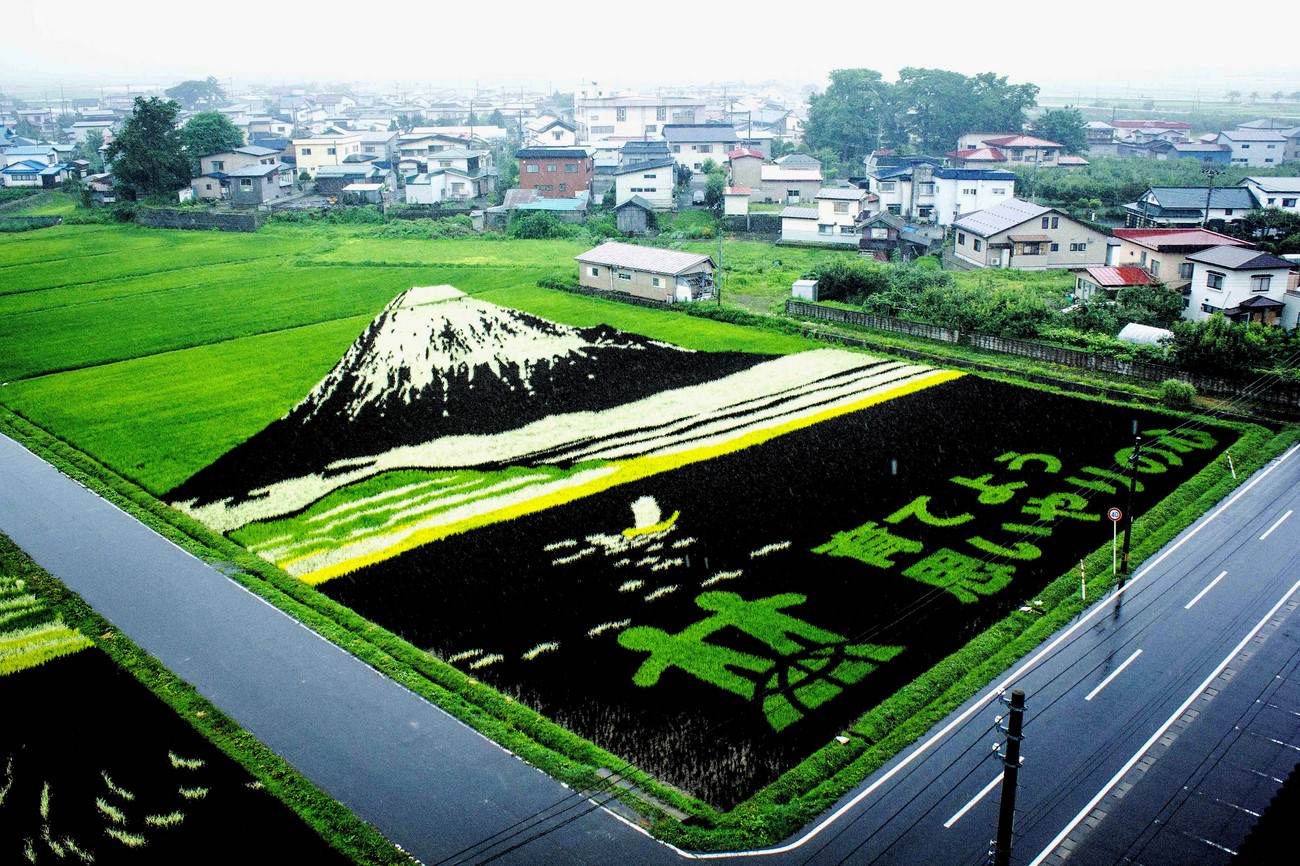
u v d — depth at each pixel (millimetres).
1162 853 19406
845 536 32219
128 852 19562
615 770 21828
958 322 53156
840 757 21969
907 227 84312
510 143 160875
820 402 45031
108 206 103500
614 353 53062
